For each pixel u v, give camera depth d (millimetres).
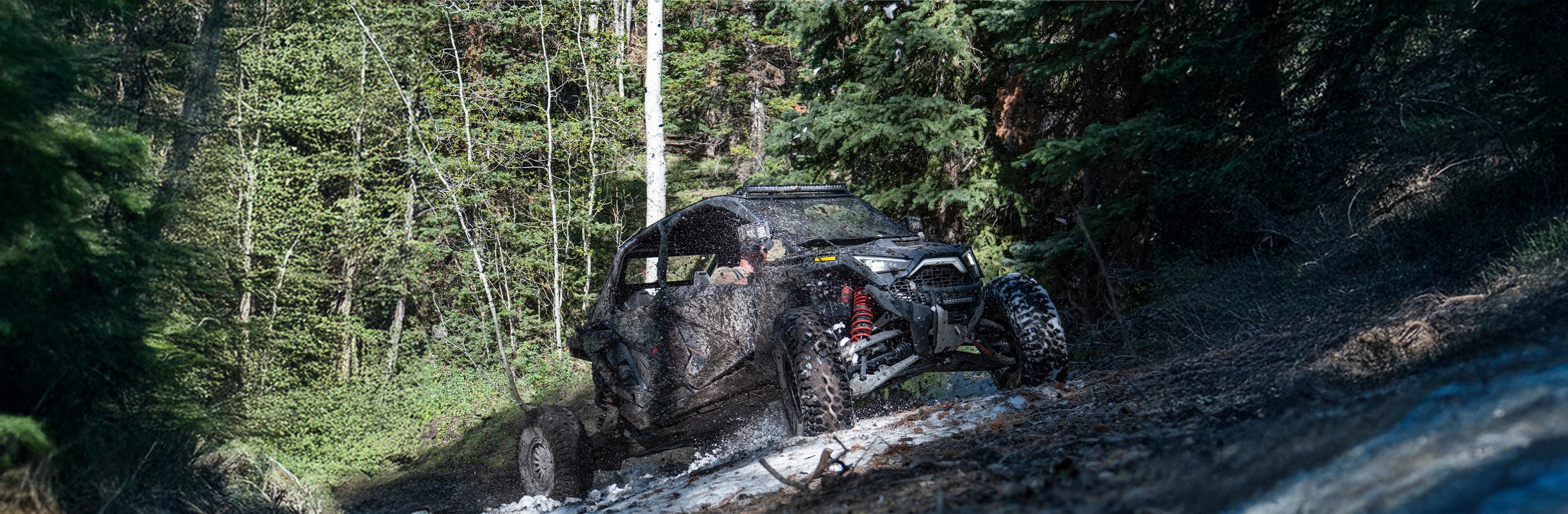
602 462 6961
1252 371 4418
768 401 6285
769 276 5711
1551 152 5570
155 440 5449
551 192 19938
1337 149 7176
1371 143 7035
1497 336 3168
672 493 4727
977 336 5926
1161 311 7332
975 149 11086
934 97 10734
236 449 6699
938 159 10922
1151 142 7805
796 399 5293
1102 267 8195
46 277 5066
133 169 5805
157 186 6453
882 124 10781
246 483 6293
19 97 5074
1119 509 2227
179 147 7000
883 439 4543
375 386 16688
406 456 14711
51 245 5066
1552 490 1404
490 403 16812
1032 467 3186
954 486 3096
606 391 7074
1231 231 7824
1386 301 5113
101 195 5672
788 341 5184
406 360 18703
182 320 6465
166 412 5734
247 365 15023
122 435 5227
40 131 5207
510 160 20125
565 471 6430
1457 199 6008
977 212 11180
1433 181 6555
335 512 7895
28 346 4953
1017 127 10375
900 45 10492
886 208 11656
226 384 8078
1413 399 2426
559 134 20641
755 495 3998
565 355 18969
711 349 6137
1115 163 8789
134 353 5578
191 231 6809
